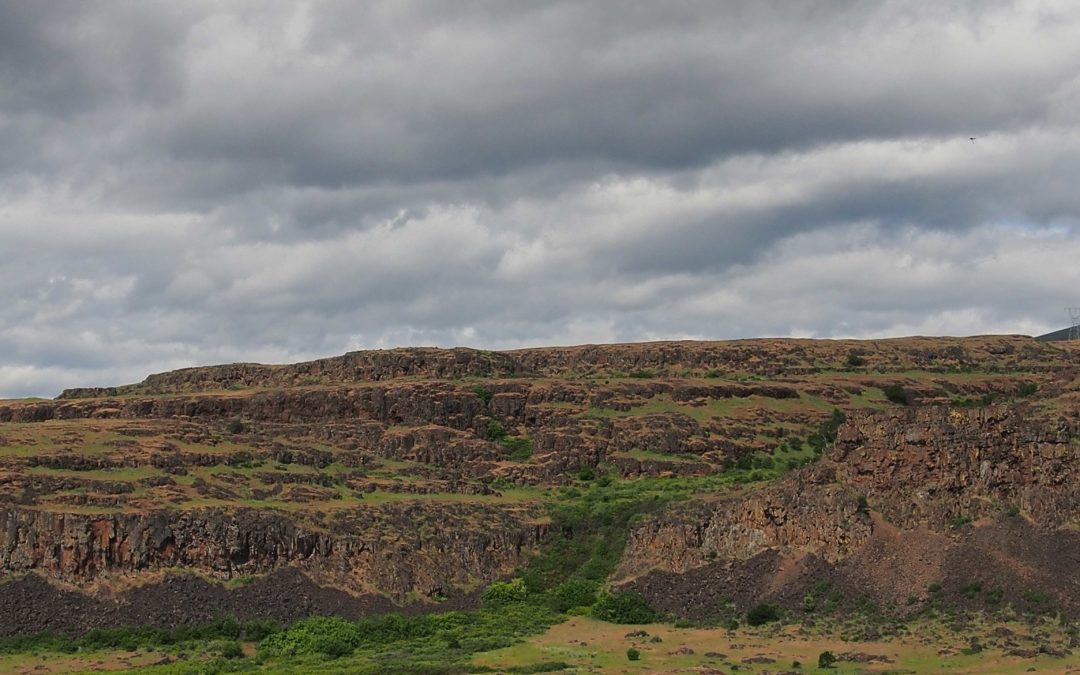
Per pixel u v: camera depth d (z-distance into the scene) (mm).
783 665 194125
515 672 195125
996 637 198625
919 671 187250
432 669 199000
